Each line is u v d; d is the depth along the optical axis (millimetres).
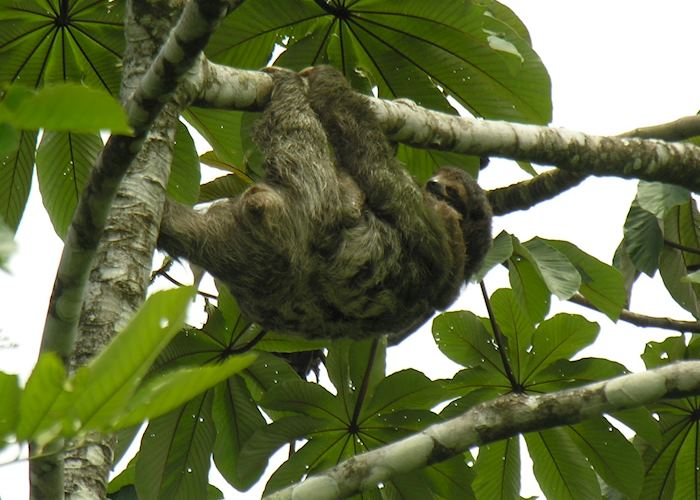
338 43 12398
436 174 13039
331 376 12305
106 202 7273
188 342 12062
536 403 10898
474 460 13180
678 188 13391
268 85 10953
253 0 12000
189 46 7145
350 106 11383
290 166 10789
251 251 10617
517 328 13062
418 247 11656
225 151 12836
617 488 12797
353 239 11062
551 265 12133
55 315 7188
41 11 11305
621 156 12898
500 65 12336
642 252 13836
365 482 10414
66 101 2992
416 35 12203
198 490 12188
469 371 13047
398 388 12258
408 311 11773
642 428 12742
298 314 11172
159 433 12133
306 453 12406
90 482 7098
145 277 8586
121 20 11508
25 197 12375
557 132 12609
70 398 3229
